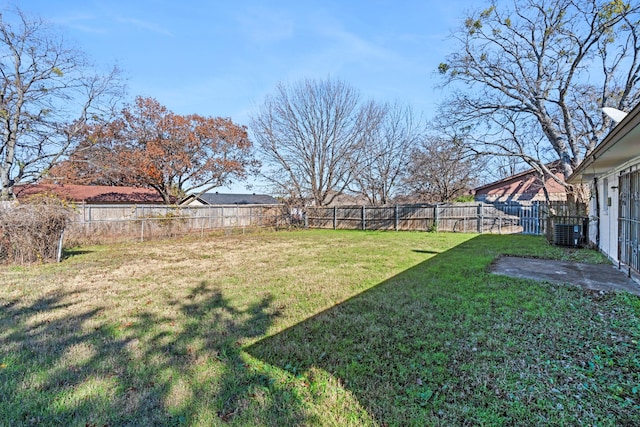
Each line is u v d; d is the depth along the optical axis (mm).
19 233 7316
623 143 4297
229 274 6199
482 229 14594
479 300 4168
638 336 2992
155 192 26578
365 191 22156
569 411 1971
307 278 5738
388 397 2156
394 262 7188
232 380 2393
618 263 6363
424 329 3271
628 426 1836
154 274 6258
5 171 15047
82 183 22969
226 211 17328
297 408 2057
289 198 20000
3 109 14352
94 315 3861
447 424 1890
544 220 12945
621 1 10141
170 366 2605
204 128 22719
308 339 3105
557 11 11820
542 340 2957
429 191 20688
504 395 2150
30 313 3930
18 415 2006
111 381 2387
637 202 5301
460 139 14172
